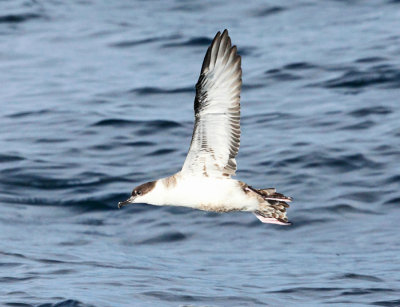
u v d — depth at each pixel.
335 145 18.30
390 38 25.66
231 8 31.12
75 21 30.06
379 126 19.23
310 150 18.08
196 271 13.40
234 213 16.05
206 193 10.73
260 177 17.08
